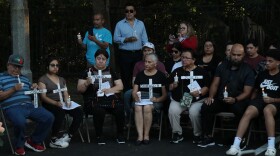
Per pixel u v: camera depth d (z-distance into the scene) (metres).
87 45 9.54
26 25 8.89
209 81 7.99
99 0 11.57
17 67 7.48
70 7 12.79
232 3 12.80
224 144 7.73
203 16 12.21
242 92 7.80
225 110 7.84
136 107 7.85
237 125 7.99
